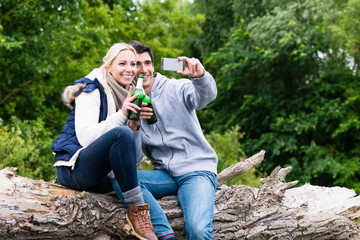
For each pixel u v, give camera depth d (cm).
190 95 270
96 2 995
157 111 274
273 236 289
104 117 248
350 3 1027
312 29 1101
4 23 785
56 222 225
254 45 1254
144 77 278
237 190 292
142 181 267
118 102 258
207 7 1530
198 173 265
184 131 274
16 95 855
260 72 1257
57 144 243
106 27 948
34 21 783
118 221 244
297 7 1139
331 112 1101
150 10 1123
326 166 1089
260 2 1309
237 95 1361
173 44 1625
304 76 1221
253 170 774
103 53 882
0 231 212
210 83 259
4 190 229
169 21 1180
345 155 1140
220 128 1298
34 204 228
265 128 1257
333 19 1111
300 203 331
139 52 275
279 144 1133
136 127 248
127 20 1089
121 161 229
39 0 770
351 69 1190
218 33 1513
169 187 272
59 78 887
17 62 767
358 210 321
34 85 859
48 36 769
